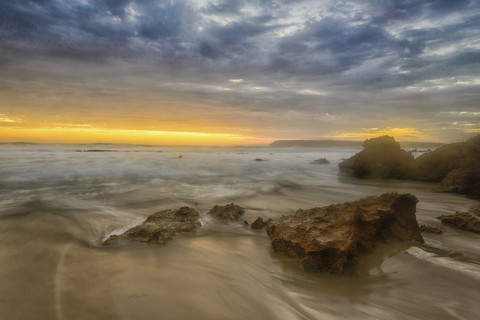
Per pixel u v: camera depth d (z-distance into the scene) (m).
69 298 3.61
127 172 20.45
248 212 9.07
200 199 11.26
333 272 4.61
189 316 3.26
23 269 4.45
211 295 3.77
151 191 13.10
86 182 15.74
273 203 10.69
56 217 7.71
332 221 5.75
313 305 3.66
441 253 5.32
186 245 5.69
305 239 5.21
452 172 13.77
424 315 3.44
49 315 3.25
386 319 3.36
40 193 12.08
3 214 7.95
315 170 24.55
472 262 4.89
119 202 10.41
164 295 3.71
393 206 6.23
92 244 5.82
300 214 6.86
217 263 4.90
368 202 6.46
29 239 5.91
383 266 4.82
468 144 16.14
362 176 18.92
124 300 3.56
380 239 5.71
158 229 6.26
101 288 3.87
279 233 5.87
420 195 12.38
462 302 3.64
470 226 6.85
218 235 6.50
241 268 4.78
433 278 4.27
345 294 3.98
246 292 3.91
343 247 4.70
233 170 23.72
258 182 16.86
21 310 3.35
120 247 5.53
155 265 4.68
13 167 21.05
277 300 3.76
